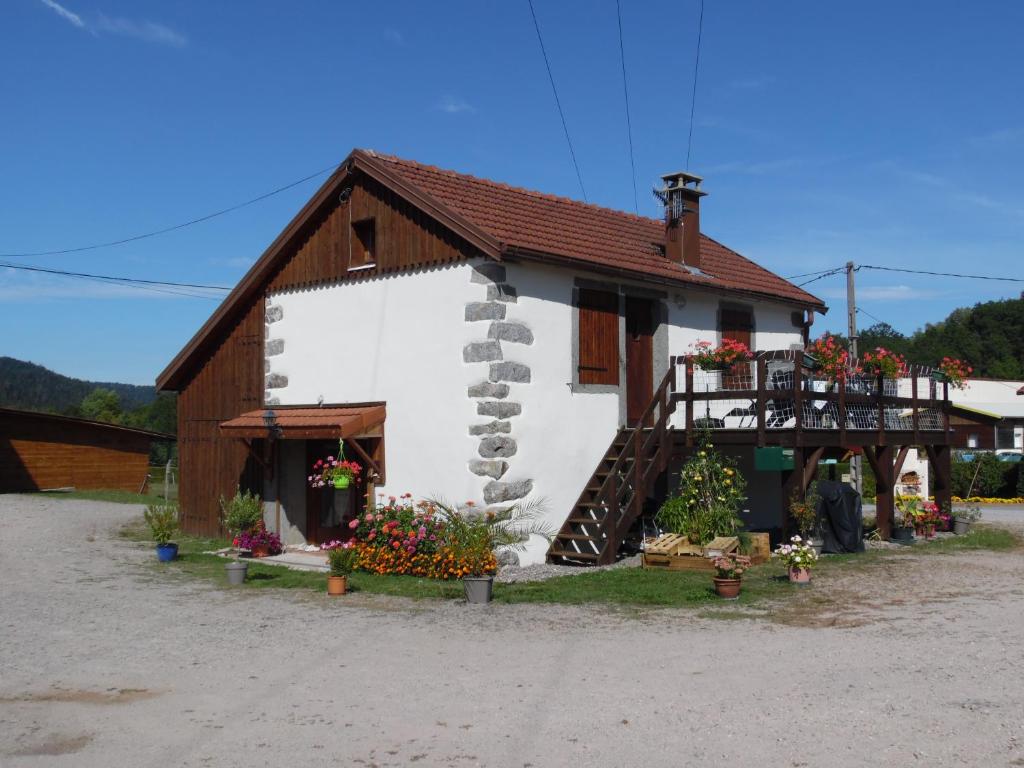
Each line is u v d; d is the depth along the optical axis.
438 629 8.69
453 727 5.78
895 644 7.72
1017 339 67.38
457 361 12.78
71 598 10.69
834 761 5.07
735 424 14.41
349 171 14.23
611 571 12.12
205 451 17.14
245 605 10.15
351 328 14.40
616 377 14.27
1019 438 35.78
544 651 7.70
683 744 5.38
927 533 16.31
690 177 16.34
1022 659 7.14
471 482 12.49
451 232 12.95
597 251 14.01
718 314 16.30
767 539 13.14
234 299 16.20
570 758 5.22
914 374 15.99
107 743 5.60
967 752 5.16
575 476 13.51
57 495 26.39
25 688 6.86
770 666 7.04
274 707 6.27
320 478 13.32
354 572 12.39
